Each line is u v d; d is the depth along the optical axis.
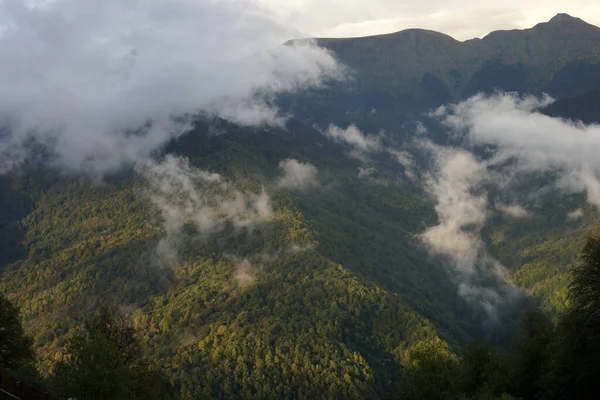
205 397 140.25
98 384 48.38
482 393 61.75
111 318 64.75
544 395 55.25
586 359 50.00
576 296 50.34
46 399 46.03
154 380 67.44
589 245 50.34
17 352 60.56
